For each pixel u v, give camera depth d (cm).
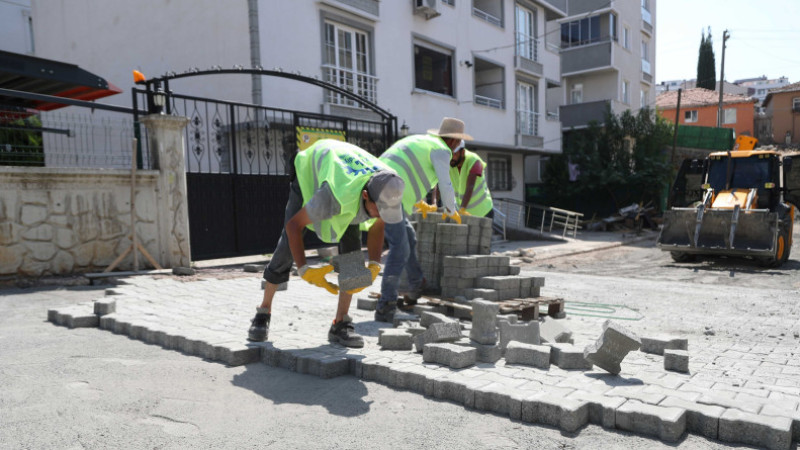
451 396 309
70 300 610
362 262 359
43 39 1653
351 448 249
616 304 655
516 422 279
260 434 264
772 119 4247
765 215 1040
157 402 304
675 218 1154
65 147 1191
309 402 307
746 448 248
